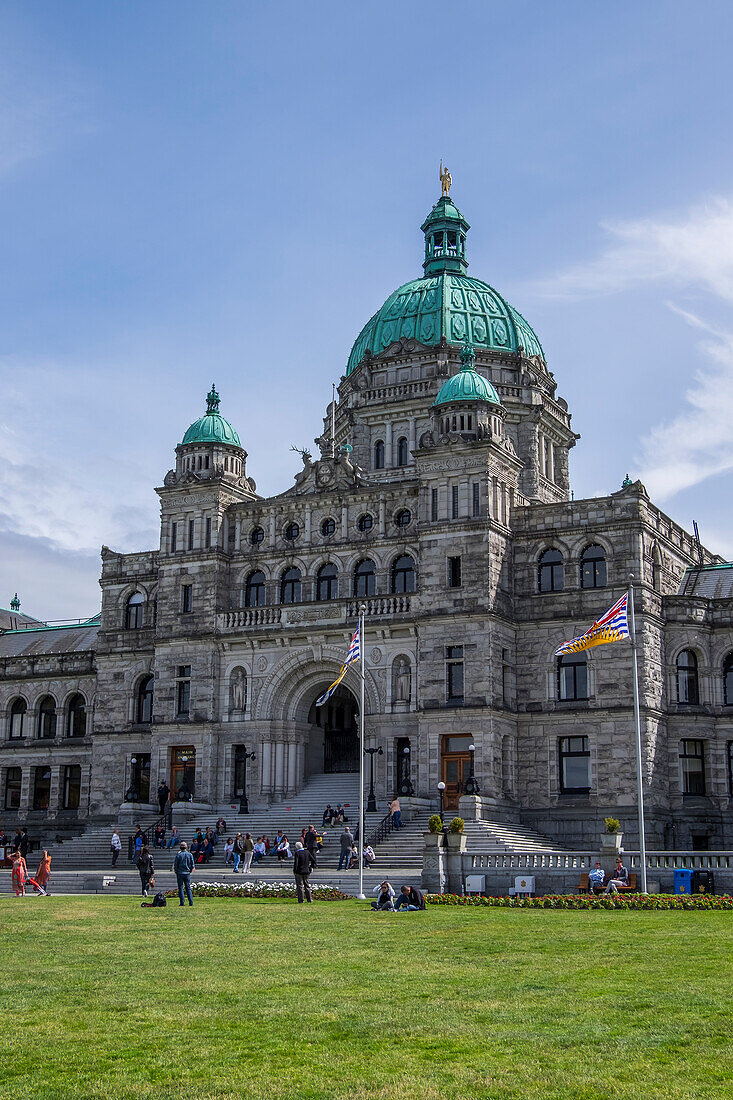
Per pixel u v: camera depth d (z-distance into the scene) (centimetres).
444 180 9444
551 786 6688
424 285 8869
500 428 7056
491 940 3241
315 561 7400
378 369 8531
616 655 6650
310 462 7669
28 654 8994
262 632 7250
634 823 6444
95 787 7944
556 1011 2202
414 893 4309
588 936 3322
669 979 2520
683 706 6894
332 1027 2091
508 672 6800
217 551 7550
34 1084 1764
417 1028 2075
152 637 7988
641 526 6756
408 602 6900
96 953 2986
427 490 6962
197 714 7381
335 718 7781
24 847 7038
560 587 6912
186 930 3531
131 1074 1811
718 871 4747
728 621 6994
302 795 7144
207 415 7912
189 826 6975
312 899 4797
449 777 6644
